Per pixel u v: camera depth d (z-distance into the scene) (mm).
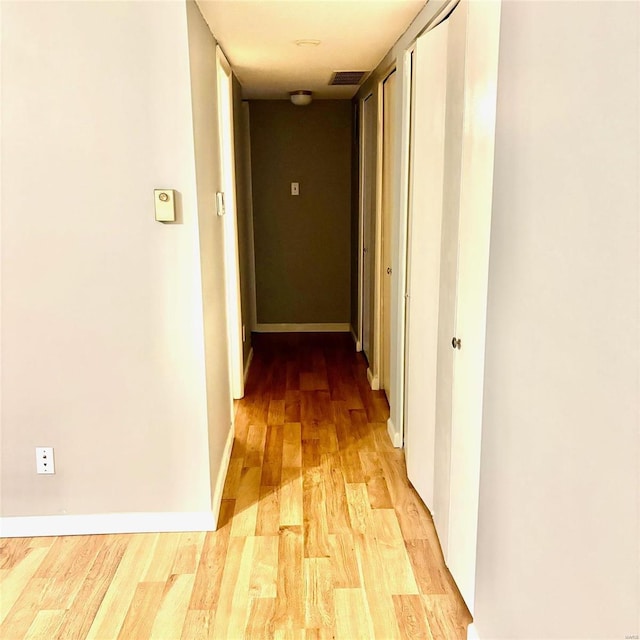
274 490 2795
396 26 2682
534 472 1286
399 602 2039
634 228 878
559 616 1175
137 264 2252
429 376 2449
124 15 2070
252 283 5590
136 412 2367
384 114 3682
